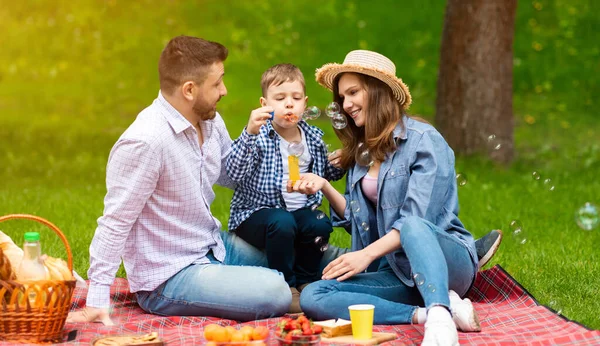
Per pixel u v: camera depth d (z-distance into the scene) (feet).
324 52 46.50
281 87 13.55
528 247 18.42
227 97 42.27
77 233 19.57
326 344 10.62
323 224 13.58
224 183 13.98
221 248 12.94
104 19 52.06
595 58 45.57
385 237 12.00
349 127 13.24
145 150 11.84
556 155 33.68
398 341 10.84
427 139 12.44
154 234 12.31
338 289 12.03
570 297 14.11
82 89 45.19
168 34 50.37
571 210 23.26
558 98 42.29
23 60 48.73
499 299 13.32
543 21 48.26
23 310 10.57
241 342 10.00
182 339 10.85
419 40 46.39
